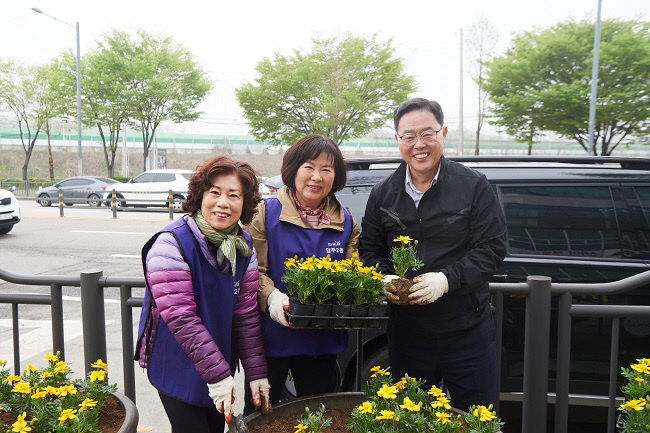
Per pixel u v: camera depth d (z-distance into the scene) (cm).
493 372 216
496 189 305
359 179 315
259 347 190
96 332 235
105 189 1902
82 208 1892
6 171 3756
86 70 2433
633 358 285
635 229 292
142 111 2556
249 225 204
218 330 176
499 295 230
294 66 2227
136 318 533
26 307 593
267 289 194
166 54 2489
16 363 241
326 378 220
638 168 304
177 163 4075
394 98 2211
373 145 3706
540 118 1852
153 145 4141
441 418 149
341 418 179
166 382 175
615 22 1773
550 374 288
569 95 1747
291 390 302
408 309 209
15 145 3847
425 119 198
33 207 1953
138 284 233
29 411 168
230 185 170
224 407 159
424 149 200
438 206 203
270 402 214
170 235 170
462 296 203
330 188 204
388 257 220
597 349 285
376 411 157
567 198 300
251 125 2348
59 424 147
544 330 224
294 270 179
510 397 287
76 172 3816
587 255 290
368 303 178
